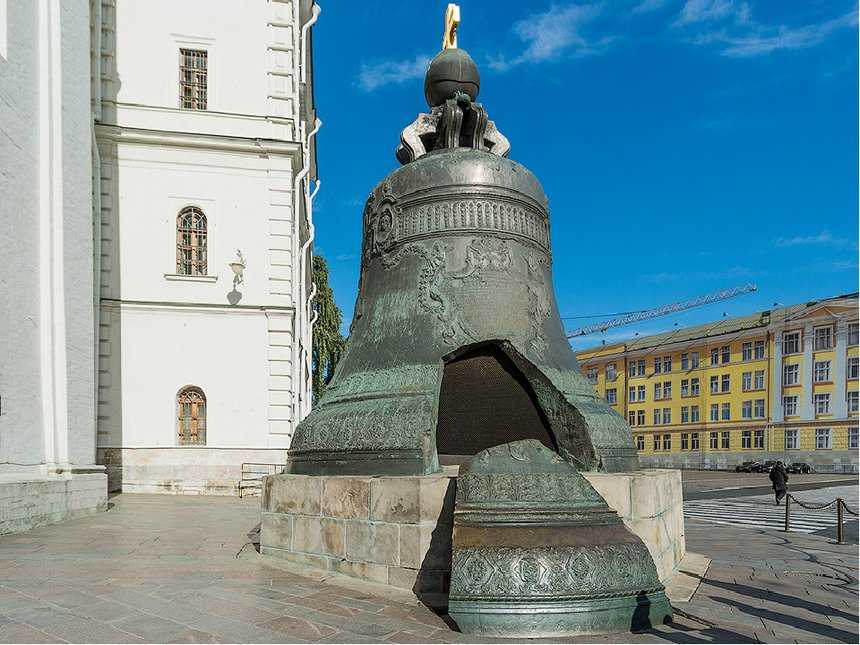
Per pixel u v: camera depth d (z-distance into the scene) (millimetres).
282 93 21172
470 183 7023
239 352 19797
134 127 19828
